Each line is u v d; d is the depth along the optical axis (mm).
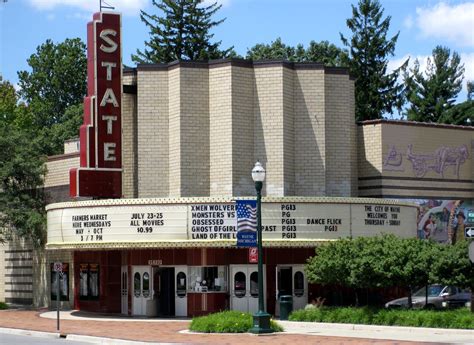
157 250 44031
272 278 43156
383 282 35250
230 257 42969
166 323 39844
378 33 81250
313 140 46906
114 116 46344
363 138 50781
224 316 35469
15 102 95250
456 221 52500
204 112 46688
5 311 50938
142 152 47312
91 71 46750
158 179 47219
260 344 28969
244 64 46281
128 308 46500
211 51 81625
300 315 37750
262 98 46219
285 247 42500
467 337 30609
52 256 53344
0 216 54438
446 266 33844
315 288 43625
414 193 51094
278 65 46031
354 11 81438
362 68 81625
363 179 50562
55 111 99438
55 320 43000
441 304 39344
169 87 47375
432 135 52125
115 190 46094
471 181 53500
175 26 81188
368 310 36000
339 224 42469
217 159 46125
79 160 50906
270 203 41844
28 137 56500
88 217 43844
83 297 49844
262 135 46094
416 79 83688
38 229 53281
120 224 42844
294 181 46688
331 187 47688
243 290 43188
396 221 44500
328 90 48062
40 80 99562
